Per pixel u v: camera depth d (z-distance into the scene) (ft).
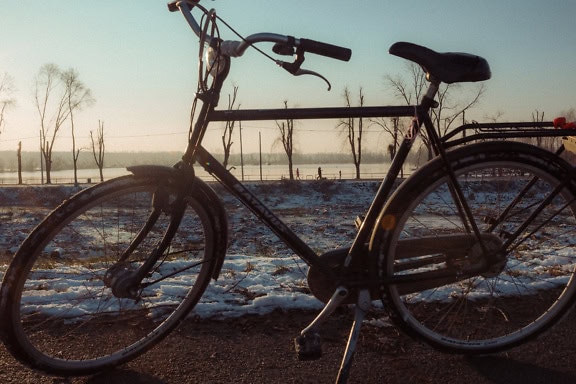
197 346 8.70
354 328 7.59
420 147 7.95
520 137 7.72
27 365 7.32
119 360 7.90
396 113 7.34
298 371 7.94
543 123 7.77
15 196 108.68
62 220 7.07
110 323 8.93
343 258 7.80
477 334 8.63
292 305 10.25
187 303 8.34
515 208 7.91
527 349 8.57
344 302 7.86
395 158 7.64
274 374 7.84
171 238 7.64
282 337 9.05
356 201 97.45
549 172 7.69
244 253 31.81
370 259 7.66
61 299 9.25
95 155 189.67
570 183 7.71
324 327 9.43
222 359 8.29
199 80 7.25
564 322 9.45
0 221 64.13
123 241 7.54
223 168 7.55
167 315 9.11
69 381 7.59
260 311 10.02
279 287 11.31
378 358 8.34
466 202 7.73
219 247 8.18
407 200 7.56
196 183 7.65
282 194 100.01
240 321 9.60
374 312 10.05
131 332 8.63
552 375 7.79
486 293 9.97
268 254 31.35
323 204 94.02
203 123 7.25
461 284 9.59
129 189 7.32
